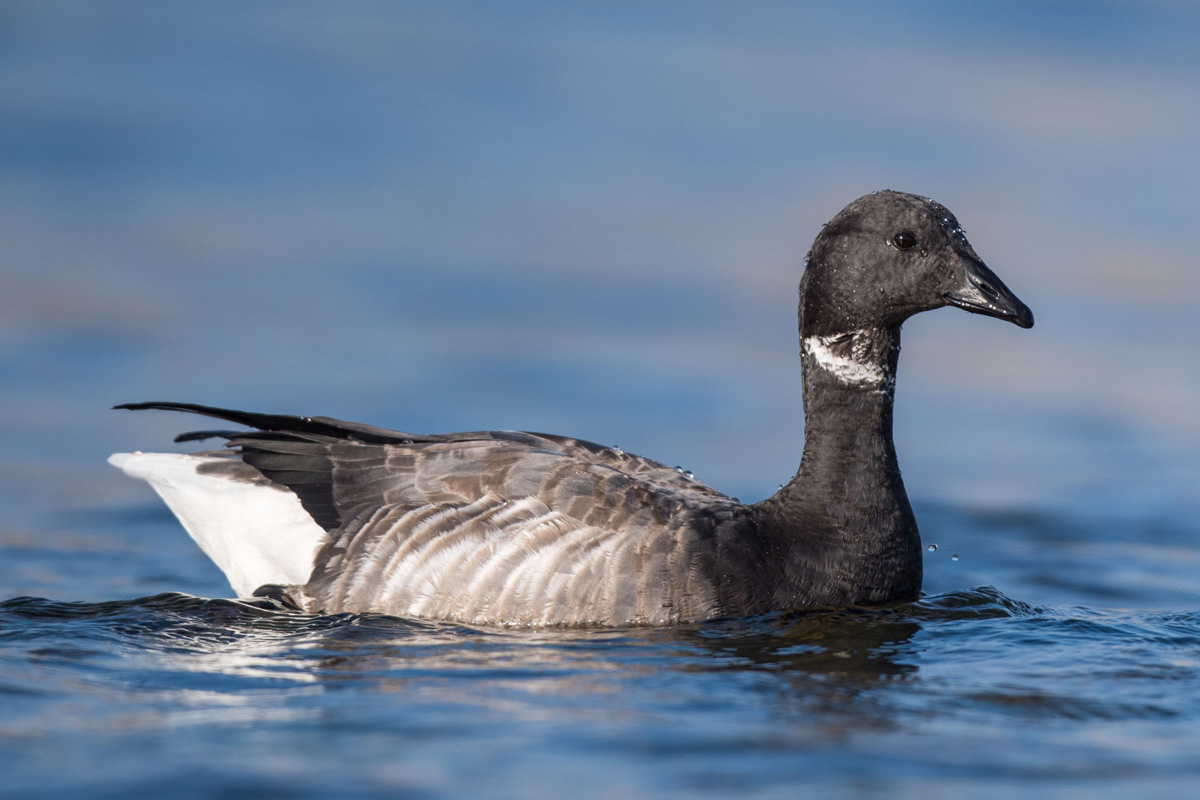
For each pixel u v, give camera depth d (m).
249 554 15.31
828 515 15.03
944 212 15.19
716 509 14.97
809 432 15.44
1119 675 12.84
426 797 9.84
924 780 10.31
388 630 13.88
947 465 23.34
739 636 13.79
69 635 13.77
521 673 12.57
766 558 14.68
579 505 14.38
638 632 13.88
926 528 20.09
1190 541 19.44
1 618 14.36
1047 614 15.14
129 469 16.03
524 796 9.88
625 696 12.02
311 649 13.32
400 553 14.49
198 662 12.95
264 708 11.64
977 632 14.17
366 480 15.05
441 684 12.27
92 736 10.97
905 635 14.02
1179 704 12.05
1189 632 14.47
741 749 10.82
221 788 9.95
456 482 14.71
